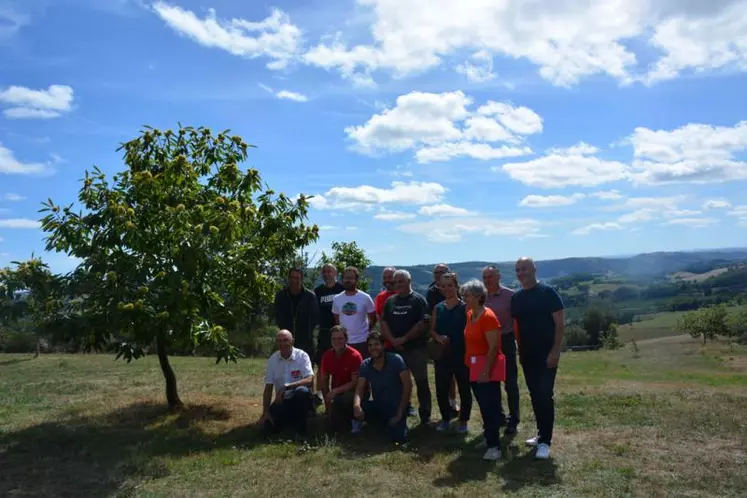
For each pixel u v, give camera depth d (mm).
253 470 5672
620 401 8516
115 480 5414
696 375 16156
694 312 53812
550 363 5953
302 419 7082
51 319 7168
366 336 8141
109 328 7230
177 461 5965
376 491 5082
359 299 8188
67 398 10039
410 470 5641
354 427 7145
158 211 7887
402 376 6879
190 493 5070
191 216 7824
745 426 6926
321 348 8750
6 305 6887
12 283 6973
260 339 20375
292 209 9188
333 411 7363
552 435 6609
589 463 5723
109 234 7605
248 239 8992
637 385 10734
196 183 8602
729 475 5281
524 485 5184
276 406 7184
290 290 8406
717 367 26734
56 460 6078
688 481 5156
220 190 8828
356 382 7285
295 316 8328
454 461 5934
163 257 7723
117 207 7352
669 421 7266
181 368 14664
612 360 31078
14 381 12344
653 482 5164
